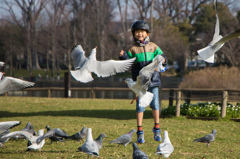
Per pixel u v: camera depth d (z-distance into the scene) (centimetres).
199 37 11262
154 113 1357
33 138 1088
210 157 1113
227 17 8588
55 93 5928
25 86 737
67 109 2766
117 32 12488
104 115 2441
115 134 1562
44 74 13438
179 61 10206
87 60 795
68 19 11288
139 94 963
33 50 12938
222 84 4116
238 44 6875
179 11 11800
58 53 11831
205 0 11588
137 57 1323
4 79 723
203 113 2191
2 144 1247
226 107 2250
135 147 905
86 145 947
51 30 11512
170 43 9256
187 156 1125
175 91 2450
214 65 8506
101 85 7806
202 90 2334
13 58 14788
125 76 10694
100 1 10581
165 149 966
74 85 6412
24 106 2894
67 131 1623
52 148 1238
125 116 2377
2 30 12800
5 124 877
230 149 1273
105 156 1103
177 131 1681
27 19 12044
